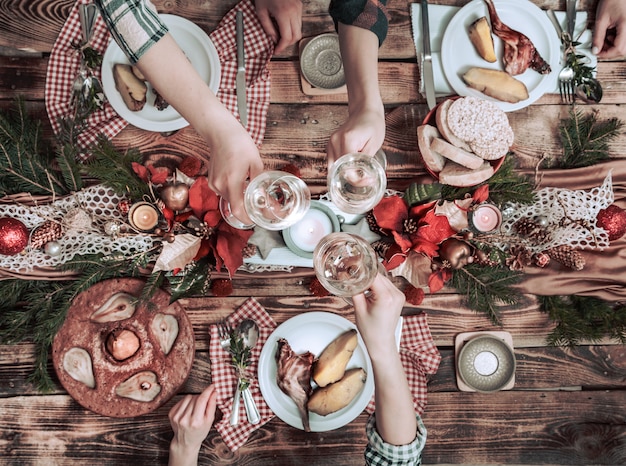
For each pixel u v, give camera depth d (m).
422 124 1.31
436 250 1.25
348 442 1.44
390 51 1.43
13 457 1.38
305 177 1.41
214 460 1.42
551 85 1.43
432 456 1.46
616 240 1.42
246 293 1.42
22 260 1.29
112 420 1.41
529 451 1.47
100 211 1.31
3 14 1.37
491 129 1.25
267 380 1.36
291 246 1.28
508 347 1.42
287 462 1.43
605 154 1.45
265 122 1.40
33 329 1.35
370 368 1.37
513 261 1.32
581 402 1.48
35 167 1.30
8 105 1.37
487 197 1.31
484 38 1.36
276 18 1.34
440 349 1.46
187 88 0.92
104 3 0.86
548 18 1.43
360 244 1.04
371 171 1.03
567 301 1.46
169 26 1.34
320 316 1.37
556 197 1.35
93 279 1.32
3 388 1.38
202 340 1.41
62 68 1.35
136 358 1.36
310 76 1.40
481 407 1.46
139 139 1.37
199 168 1.36
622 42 1.40
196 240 1.21
